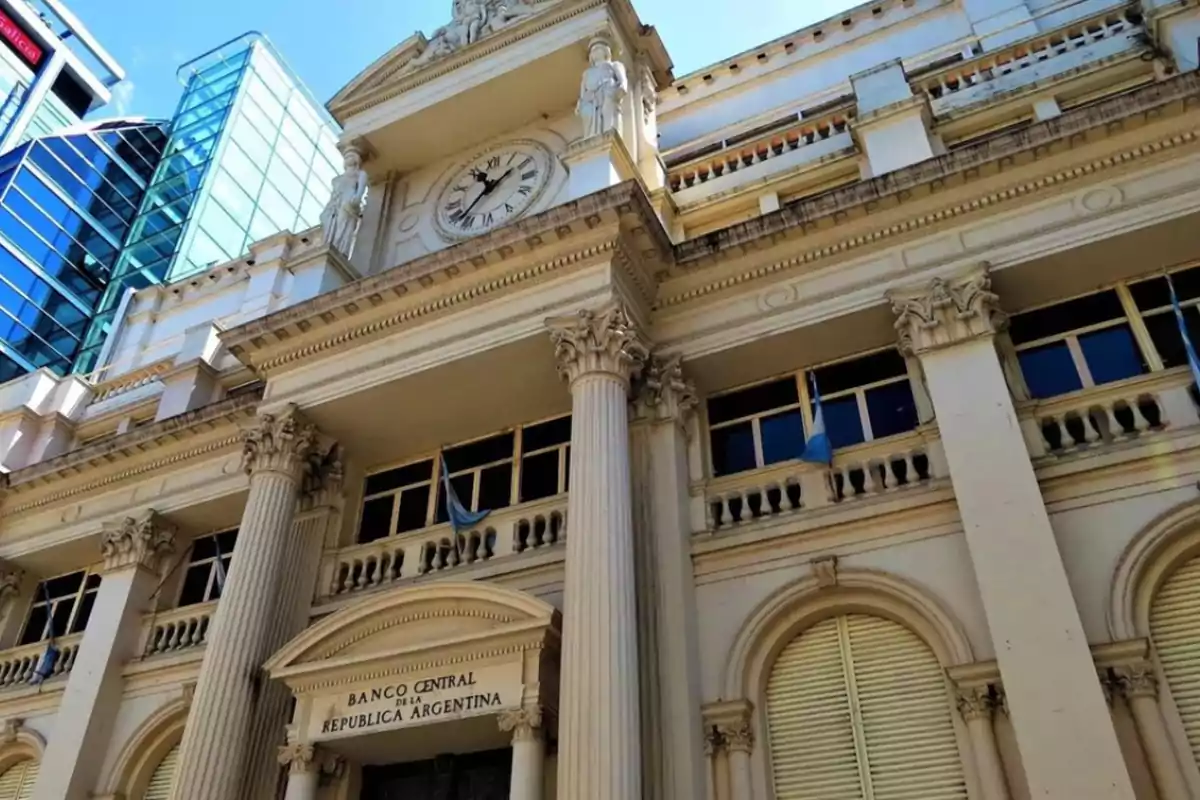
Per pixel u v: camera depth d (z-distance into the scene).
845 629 9.83
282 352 13.39
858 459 10.55
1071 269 10.39
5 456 18.17
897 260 11.16
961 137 12.69
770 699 9.77
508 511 12.09
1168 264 10.34
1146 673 8.12
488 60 15.07
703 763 9.28
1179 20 11.70
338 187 15.38
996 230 10.77
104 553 15.42
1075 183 10.59
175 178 37.38
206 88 41.31
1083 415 9.70
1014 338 10.72
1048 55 13.18
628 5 14.91
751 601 10.11
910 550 9.68
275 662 10.98
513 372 12.13
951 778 8.61
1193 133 10.22
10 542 16.80
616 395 10.78
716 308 11.97
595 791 8.12
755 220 11.76
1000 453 9.28
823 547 10.12
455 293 12.35
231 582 11.75
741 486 11.03
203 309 21.47
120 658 14.23
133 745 13.36
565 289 11.71
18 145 38.06
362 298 12.69
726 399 12.06
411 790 11.08
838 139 13.73
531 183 14.34
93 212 35.78
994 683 8.56
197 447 15.75
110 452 16.19
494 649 10.09
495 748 10.72
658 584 10.24
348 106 16.16
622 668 8.83
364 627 10.95
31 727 14.56
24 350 31.80
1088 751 7.54
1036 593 8.39
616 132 12.88
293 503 12.70
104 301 34.47
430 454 13.66
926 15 15.83
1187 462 8.92
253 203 37.91
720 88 16.83
